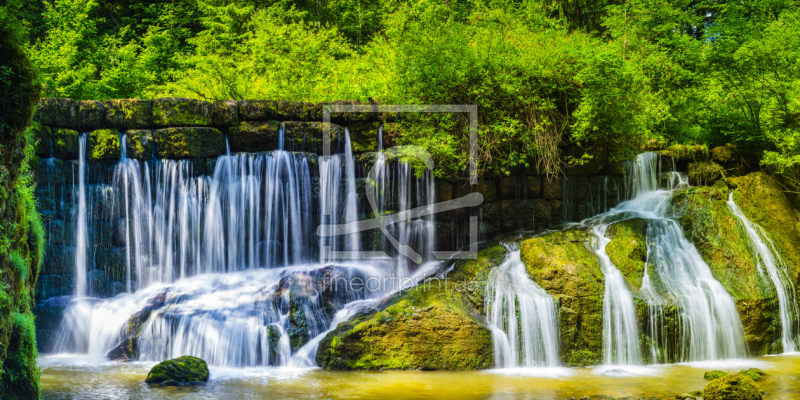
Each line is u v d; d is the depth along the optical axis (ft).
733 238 39.70
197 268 42.52
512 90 40.34
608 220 41.83
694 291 36.65
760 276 38.58
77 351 37.42
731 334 36.40
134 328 36.14
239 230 42.75
